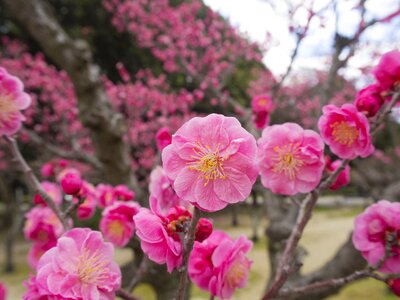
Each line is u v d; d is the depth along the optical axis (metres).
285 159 0.99
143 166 5.32
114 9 5.74
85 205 1.49
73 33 7.57
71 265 0.83
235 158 0.70
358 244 0.99
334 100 6.43
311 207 1.00
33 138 3.69
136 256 2.06
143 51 7.48
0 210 10.63
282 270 0.98
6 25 7.59
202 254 0.94
